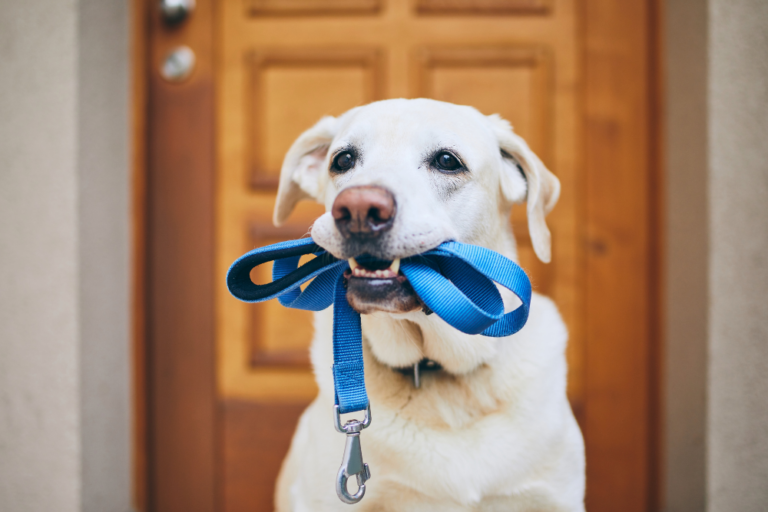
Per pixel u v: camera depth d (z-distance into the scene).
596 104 1.85
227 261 1.92
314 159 1.41
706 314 1.58
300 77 1.91
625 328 1.85
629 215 1.85
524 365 1.19
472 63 1.88
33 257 1.68
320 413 1.22
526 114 1.87
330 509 1.15
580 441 1.23
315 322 1.35
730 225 1.56
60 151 1.67
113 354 1.81
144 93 1.89
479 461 1.11
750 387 1.56
